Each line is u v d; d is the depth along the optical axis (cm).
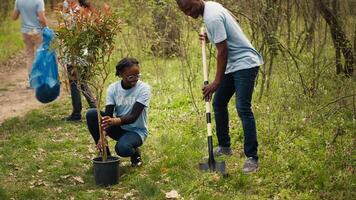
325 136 581
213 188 484
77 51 504
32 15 916
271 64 737
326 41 768
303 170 496
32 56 945
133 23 1005
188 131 655
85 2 685
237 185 485
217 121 559
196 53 998
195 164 541
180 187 494
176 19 877
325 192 460
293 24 797
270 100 716
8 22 1700
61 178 530
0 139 666
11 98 916
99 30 497
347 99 649
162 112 748
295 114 653
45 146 628
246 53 502
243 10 733
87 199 478
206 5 500
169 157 562
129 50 1038
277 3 732
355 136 572
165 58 1007
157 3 870
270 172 504
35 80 732
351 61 700
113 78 940
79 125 720
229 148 570
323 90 688
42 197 486
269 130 608
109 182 507
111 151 607
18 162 579
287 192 463
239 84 503
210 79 884
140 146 600
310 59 744
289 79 705
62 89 934
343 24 704
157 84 898
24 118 768
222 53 490
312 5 732
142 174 533
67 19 500
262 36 732
